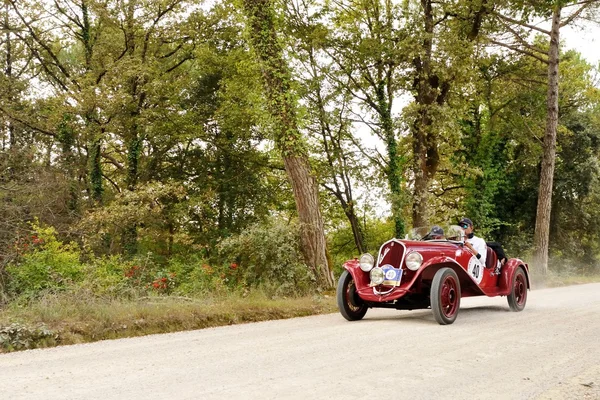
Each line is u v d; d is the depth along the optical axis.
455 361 5.57
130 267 13.30
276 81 14.41
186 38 26.94
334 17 24.66
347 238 31.61
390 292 8.61
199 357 5.72
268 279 12.73
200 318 8.64
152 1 24.39
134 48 26.03
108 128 22.84
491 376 4.95
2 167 19.03
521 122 29.27
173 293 11.16
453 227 9.81
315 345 6.46
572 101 32.72
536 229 23.23
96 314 7.71
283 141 14.09
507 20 22.75
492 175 29.25
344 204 28.16
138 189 21.02
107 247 22.31
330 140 27.11
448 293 8.62
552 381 4.80
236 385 4.50
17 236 13.79
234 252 13.71
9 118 23.58
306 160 14.26
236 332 7.75
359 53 23.98
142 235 22.42
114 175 32.19
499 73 28.00
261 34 14.55
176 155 28.84
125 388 4.39
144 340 7.02
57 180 21.52
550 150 23.12
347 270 9.28
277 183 29.62
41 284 11.95
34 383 4.55
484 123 30.77
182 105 27.58
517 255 31.09
